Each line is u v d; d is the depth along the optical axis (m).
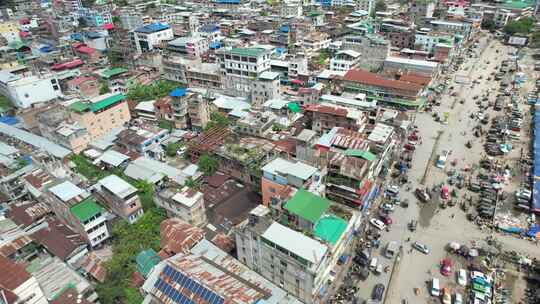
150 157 93.50
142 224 69.75
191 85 140.12
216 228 70.50
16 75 128.25
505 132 103.69
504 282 60.72
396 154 96.12
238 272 54.94
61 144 97.06
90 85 126.31
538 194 77.75
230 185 83.38
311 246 51.81
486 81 144.12
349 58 141.75
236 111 108.50
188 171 84.38
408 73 135.25
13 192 78.25
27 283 49.59
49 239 65.19
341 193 74.50
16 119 114.88
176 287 50.47
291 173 65.56
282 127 100.62
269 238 53.44
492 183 84.19
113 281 58.34
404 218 75.38
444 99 129.88
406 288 60.28
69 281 57.34
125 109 108.75
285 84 143.38
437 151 98.88
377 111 101.56
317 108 100.12
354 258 65.44
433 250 67.31
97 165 89.81
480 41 198.38
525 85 138.12
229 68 129.38
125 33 191.88
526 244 67.81
